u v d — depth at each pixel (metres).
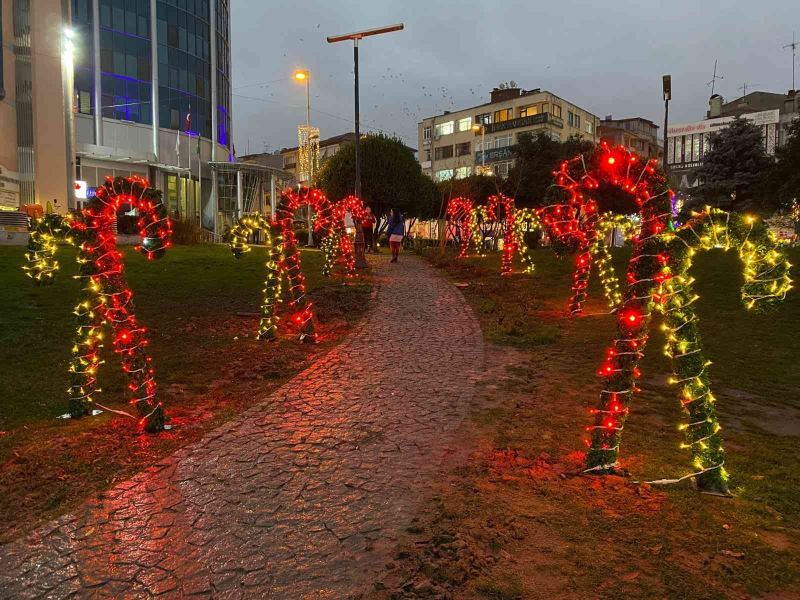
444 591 2.62
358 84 17.66
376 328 9.33
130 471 4.05
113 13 35.34
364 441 4.57
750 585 2.67
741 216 3.50
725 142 27.98
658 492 3.65
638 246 3.93
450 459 4.21
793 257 13.79
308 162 39.53
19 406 5.42
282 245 8.35
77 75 33.84
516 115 58.09
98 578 2.84
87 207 4.81
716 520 3.28
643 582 2.69
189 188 39.84
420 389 6.03
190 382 6.33
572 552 2.94
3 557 3.02
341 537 3.15
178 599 2.67
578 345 8.20
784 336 8.30
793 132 16.94
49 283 5.60
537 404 5.54
